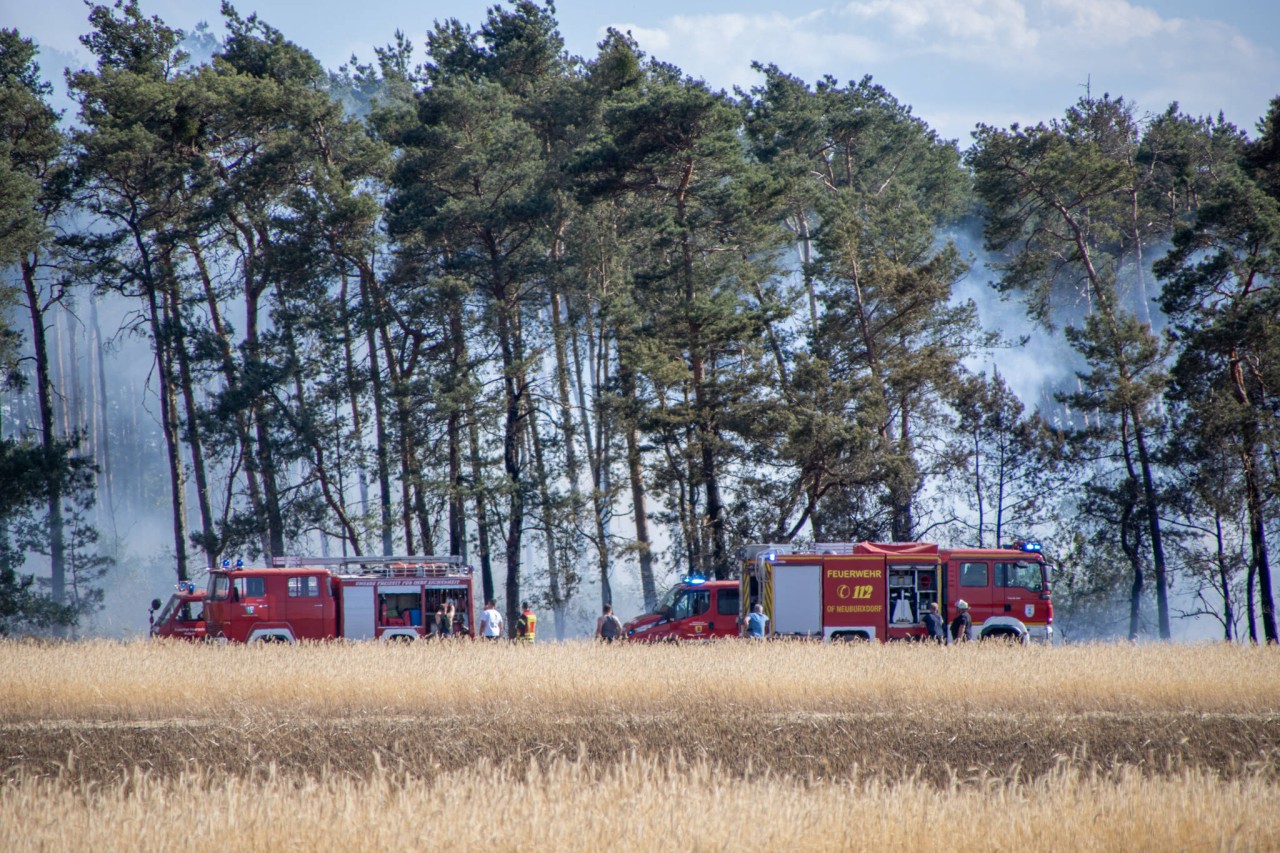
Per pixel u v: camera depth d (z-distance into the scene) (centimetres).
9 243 3738
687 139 3819
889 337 4206
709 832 1062
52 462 3775
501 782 1227
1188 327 3619
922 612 2995
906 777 1418
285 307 4322
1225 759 1677
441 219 3969
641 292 4231
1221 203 3553
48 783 1245
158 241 4178
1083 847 1070
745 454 3912
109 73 4150
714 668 2222
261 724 1886
